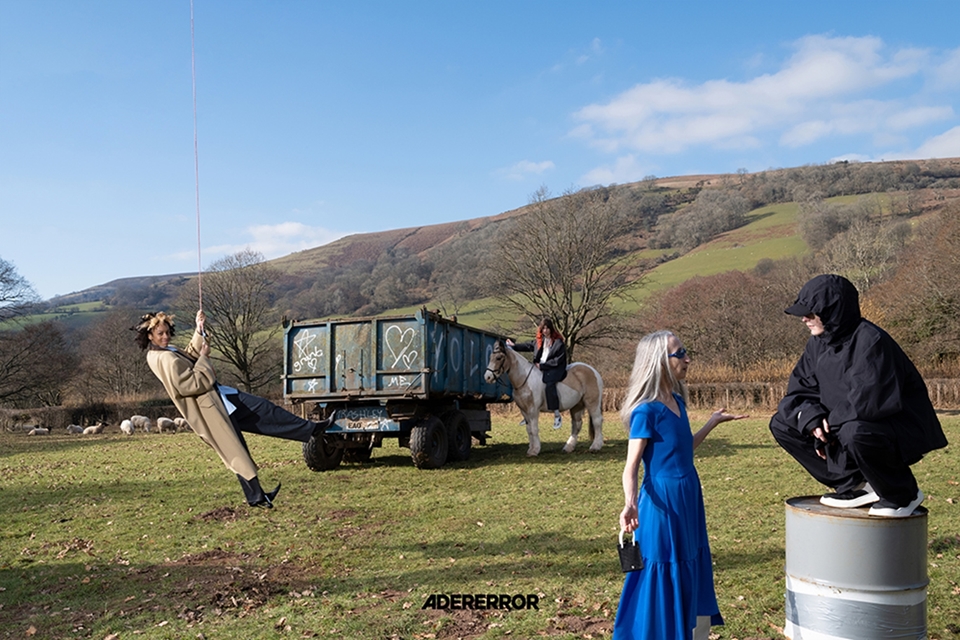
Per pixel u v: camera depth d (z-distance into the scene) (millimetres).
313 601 5652
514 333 40406
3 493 12477
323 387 13070
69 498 11500
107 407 41938
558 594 5586
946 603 5012
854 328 3711
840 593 3637
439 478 11844
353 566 6691
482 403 16031
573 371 14891
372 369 12742
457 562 6680
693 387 32469
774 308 43469
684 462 3924
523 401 14320
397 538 7727
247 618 5328
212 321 44562
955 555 6176
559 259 38250
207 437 6098
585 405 15070
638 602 3797
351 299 68438
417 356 12539
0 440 28688
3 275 40062
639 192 101875
